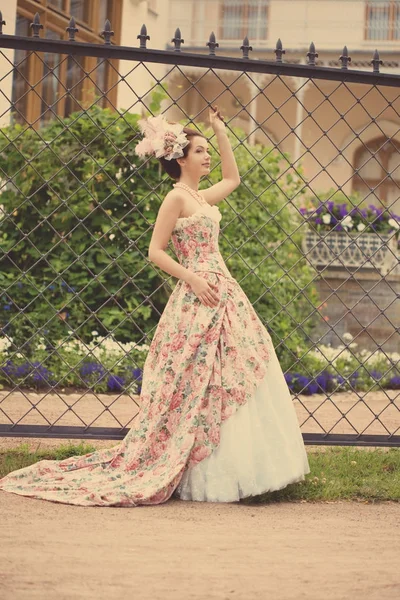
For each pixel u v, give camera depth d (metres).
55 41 4.70
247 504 4.28
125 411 6.52
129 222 8.25
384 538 3.74
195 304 4.43
